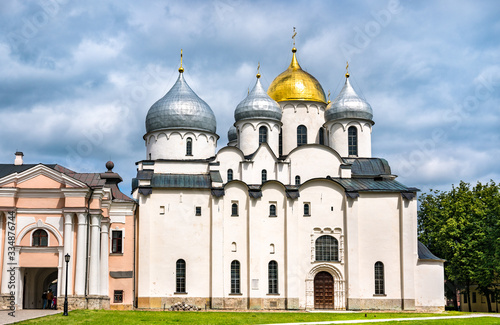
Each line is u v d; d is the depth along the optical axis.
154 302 69.38
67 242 57.78
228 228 71.31
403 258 71.69
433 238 87.00
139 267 69.81
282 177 76.12
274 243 71.50
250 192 71.75
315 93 85.00
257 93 80.56
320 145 77.06
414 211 72.69
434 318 57.31
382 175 76.94
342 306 71.19
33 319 46.12
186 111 79.00
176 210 71.56
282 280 70.88
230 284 70.38
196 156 78.69
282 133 83.50
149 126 80.31
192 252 70.94
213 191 71.56
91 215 59.84
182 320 49.47
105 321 46.56
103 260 63.94
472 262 80.75
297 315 58.78
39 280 67.12
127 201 68.75
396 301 71.25
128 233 68.44
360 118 81.19
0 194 58.44
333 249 72.31
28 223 58.47
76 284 57.41
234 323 48.31
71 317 48.38
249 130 79.25
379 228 72.56
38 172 58.91
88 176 62.88
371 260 71.88
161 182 72.88
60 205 58.88
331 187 73.19
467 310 96.38
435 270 72.50
